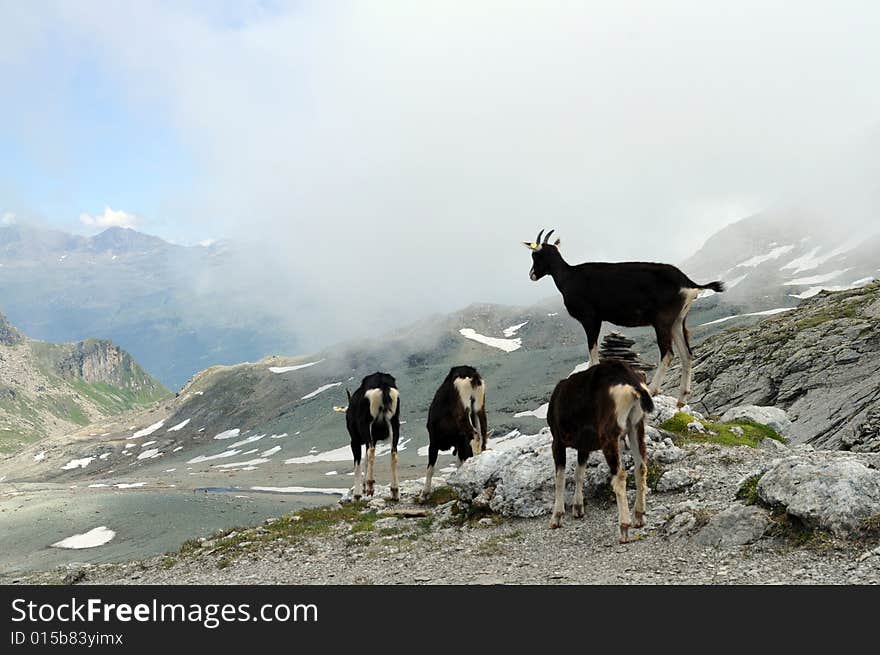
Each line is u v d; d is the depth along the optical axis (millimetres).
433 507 18844
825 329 76875
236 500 83688
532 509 15320
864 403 58125
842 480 10383
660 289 15250
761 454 15945
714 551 10688
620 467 11727
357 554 14625
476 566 12070
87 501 84562
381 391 20500
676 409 18812
